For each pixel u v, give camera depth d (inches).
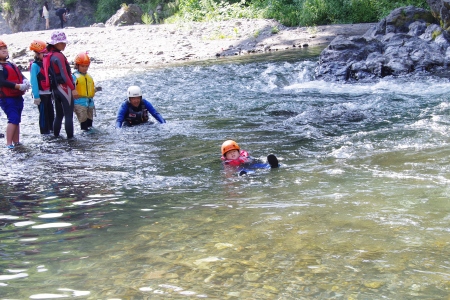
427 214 163.0
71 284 129.0
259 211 176.1
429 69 542.6
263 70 613.0
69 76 339.9
